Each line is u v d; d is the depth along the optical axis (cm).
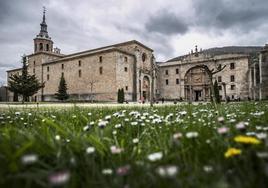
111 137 268
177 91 8319
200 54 8012
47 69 8375
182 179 128
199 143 206
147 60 7819
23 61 5500
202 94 7725
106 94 6556
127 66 6881
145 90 7575
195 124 317
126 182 134
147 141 245
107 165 172
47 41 9281
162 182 121
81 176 154
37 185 129
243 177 124
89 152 164
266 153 122
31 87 5375
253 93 6131
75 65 7475
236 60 7269
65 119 479
